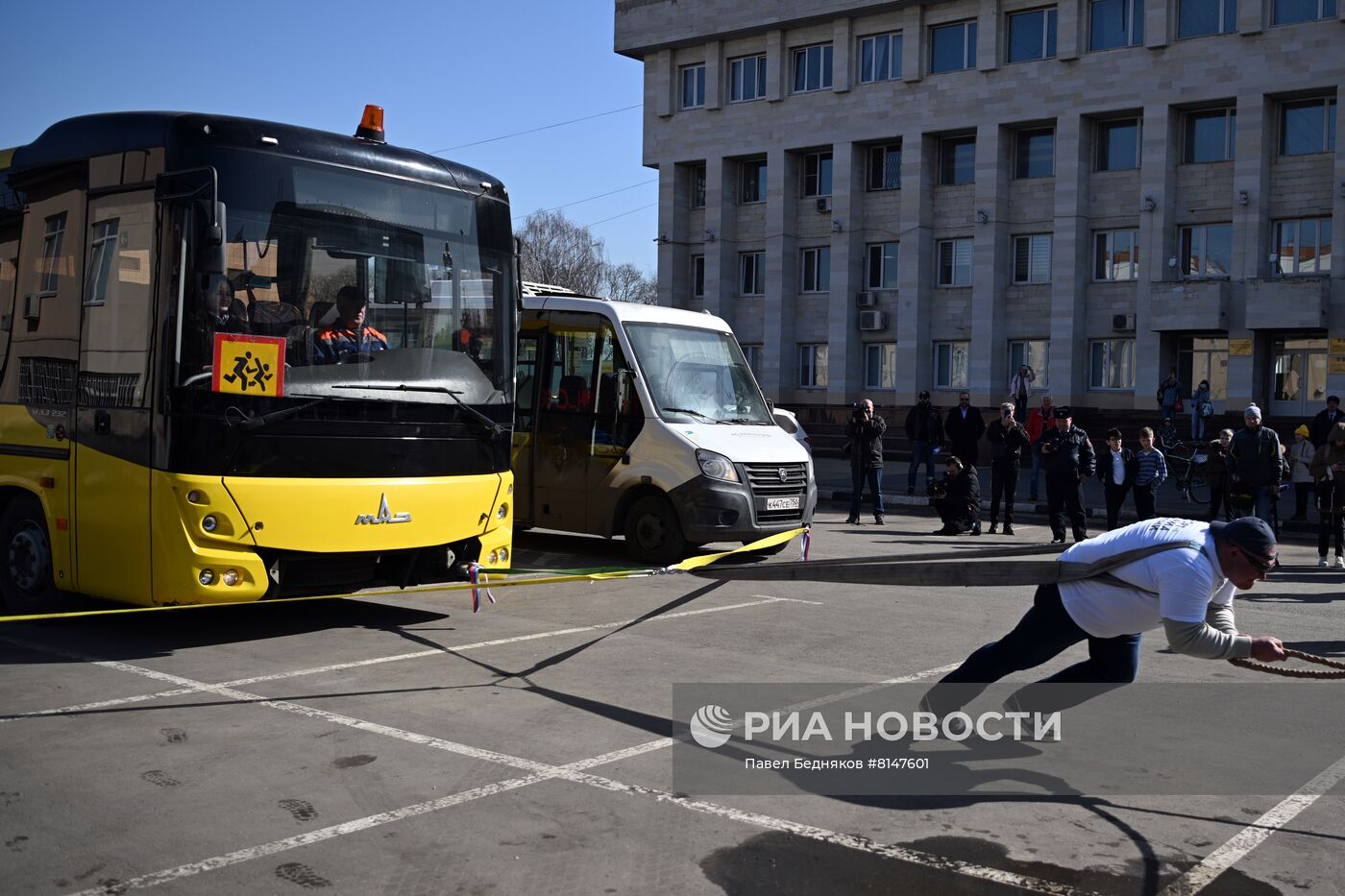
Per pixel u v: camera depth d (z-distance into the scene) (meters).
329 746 5.93
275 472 7.87
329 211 8.25
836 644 8.73
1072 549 5.43
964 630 9.42
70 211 8.55
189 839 4.68
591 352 13.27
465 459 8.96
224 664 7.73
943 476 17.44
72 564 8.32
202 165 7.73
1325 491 14.29
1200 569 5.00
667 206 48.25
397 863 4.46
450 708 6.69
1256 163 35.81
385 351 8.47
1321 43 34.69
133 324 7.91
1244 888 4.36
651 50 48.16
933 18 41.81
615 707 6.77
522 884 4.28
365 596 10.53
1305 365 35.75
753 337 47.12
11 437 8.92
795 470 13.17
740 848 4.66
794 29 44.91
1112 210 39.09
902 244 42.50
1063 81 39.09
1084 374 39.69
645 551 12.76
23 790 5.24
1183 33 37.16
